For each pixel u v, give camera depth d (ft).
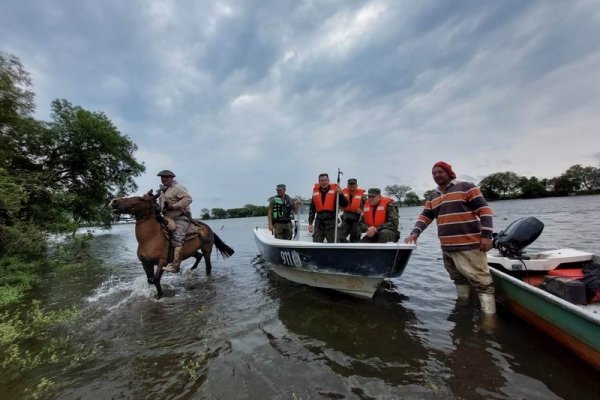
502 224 54.54
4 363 10.02
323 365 9.40
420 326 11.99
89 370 9.55
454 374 8.69
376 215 19.24
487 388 8.02
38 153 45.55
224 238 57.72
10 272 23.91
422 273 20.88
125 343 11.34
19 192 28.32
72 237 35.78
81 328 12.89
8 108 36.04
